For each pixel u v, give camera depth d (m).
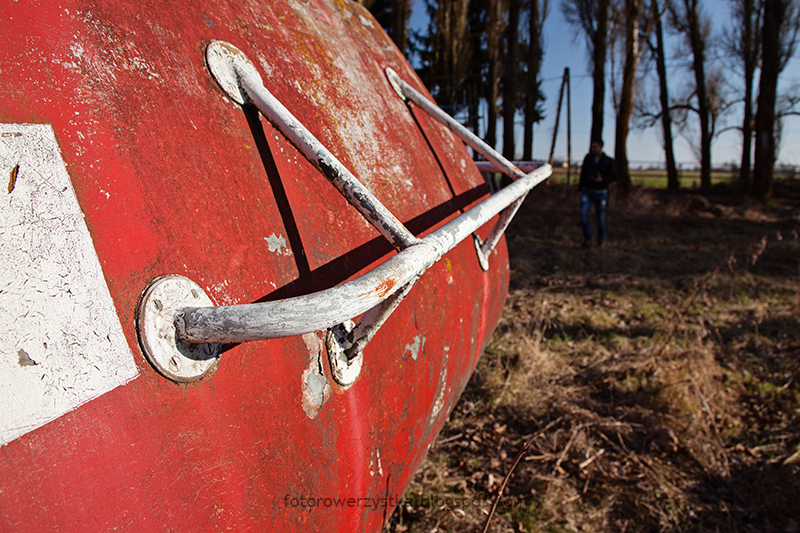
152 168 0.62
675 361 3.19
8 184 0.47
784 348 3.71
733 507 2.17
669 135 22.94
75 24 0.59
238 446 0.62
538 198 13.07
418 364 1.08
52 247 0.49
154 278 0.57
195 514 0.56
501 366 3.22
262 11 1.01
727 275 5.53
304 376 0.74
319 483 0.75
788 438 2.60
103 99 0.59
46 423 0.45
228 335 0.53
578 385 3.11
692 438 2.53
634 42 14.58
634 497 2.19
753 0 21.55
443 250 0.74
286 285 0.74
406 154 1.29
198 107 0.72
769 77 14.39
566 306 4.68
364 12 1.61
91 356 0.49
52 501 0.44
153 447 0.53
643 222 10.97
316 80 1.06
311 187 0.90
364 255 0.94
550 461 2.41
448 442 2.54
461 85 19.28
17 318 0.45
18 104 0.50
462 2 18.89
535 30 16.72
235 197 0.72
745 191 20.94
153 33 0.70
